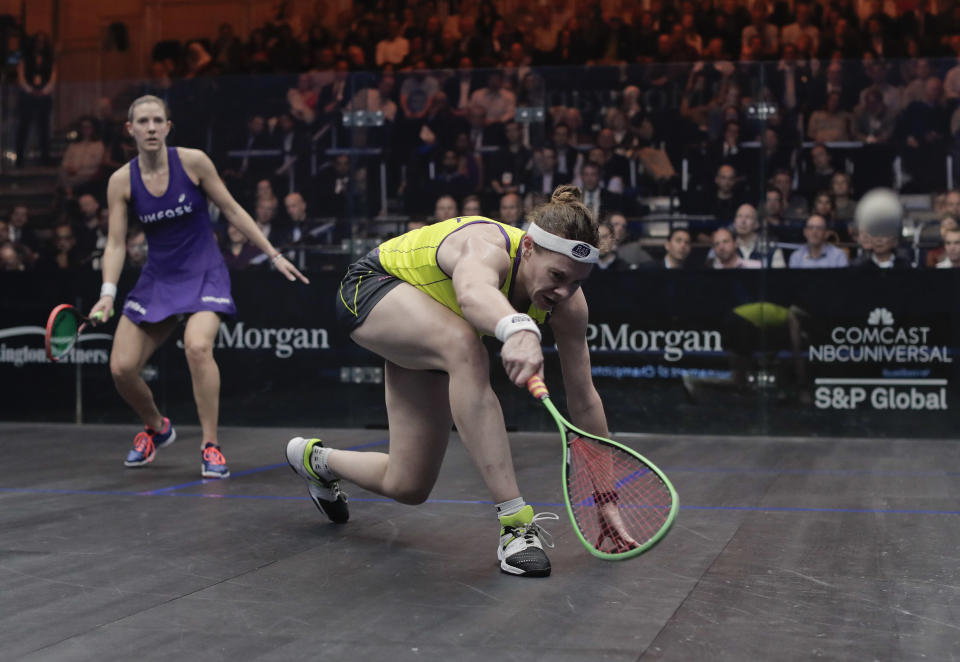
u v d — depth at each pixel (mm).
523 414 5480
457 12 8734
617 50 8164
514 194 5543
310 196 5703
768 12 8203
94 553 2467
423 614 1906
